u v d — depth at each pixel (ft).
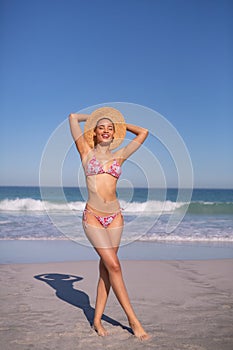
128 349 11.25
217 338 12.06
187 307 15.44
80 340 11.96
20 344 11.62
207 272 22.68
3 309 15.17
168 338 12.09
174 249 32.71
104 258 11.98
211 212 66.64
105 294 12.75
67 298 16.93
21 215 56.95
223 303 16.03
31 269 23.34
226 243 36.14
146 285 19.34
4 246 33.12
